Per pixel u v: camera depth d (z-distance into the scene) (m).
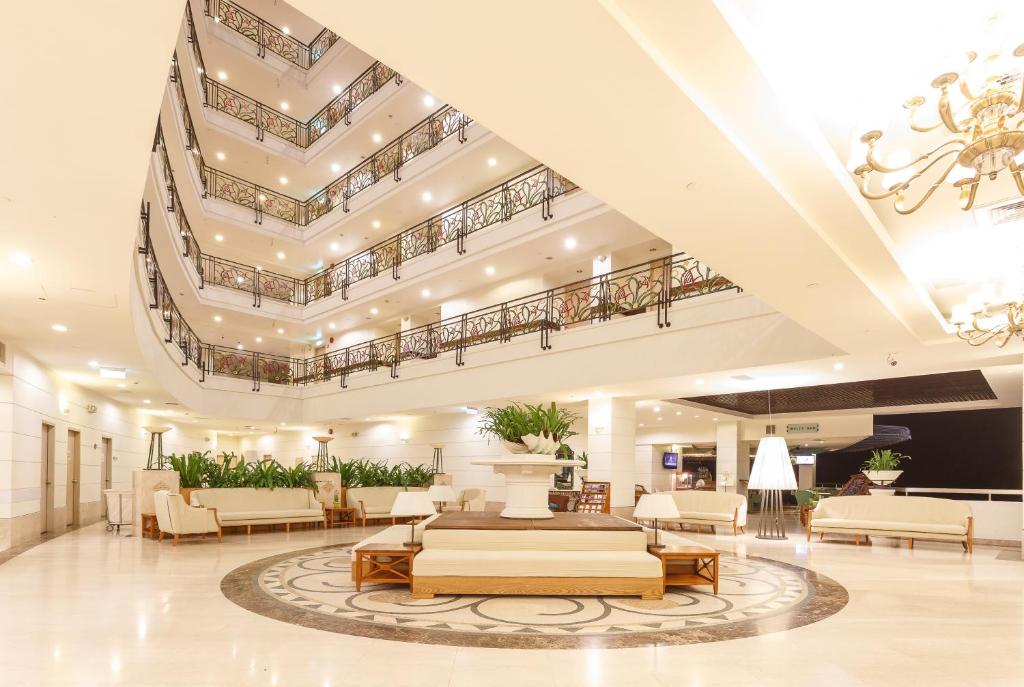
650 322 10.06
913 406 15.95
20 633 4.66
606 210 11.73
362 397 16.41
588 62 2.75
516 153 14.39
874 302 6.09
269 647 4.33
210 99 19.30
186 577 6.96
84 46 2.63
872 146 3.23
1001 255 5.98
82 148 3.49
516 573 6.00
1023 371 10.36
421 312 18.41
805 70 3.45
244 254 20.36
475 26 2.55
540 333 11.76
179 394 13.99
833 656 4.23
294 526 12.60
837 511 10.98
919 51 3.25
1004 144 3.05
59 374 11.19
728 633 4.79
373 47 2.73
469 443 16.16
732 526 11.94
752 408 17.19
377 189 16.97
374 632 4.73
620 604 5.77
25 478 9.79
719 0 2.48
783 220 4.29
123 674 3.77
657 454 21.27
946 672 3.92
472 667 3.94
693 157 3.53
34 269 5.63
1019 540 10.84
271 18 20.62
